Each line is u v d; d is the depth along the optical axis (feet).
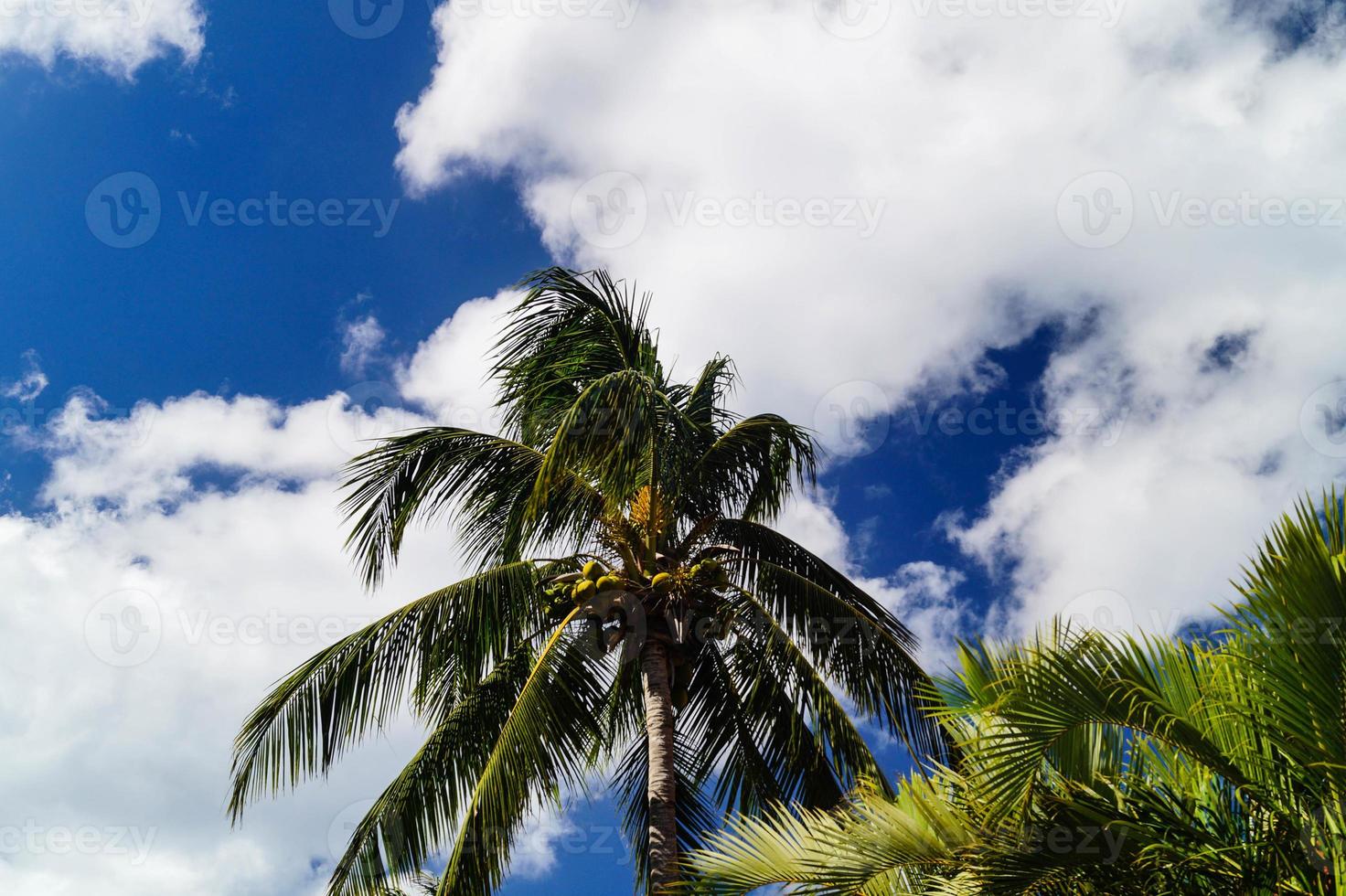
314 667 34.50
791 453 39.32
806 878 20.25
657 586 34.24
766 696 36.78
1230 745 20.04
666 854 31.40
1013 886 19.25
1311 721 18.19
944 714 22.77
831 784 36.32
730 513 39.27
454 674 35.86
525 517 32.45
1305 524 18.44
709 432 39.50
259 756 33.53
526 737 32.14
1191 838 19.30
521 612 34.78
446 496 36.11
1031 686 19.53
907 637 37.60
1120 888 19.16
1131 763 21.53
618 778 39.99
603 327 39.17
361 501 35.70
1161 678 20.79
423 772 34.58
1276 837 18.71
